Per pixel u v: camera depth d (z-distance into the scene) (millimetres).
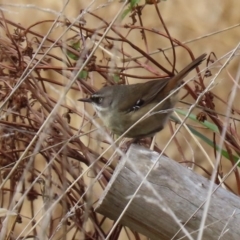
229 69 12922
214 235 6207
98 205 6395
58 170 7797
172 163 6359
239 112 8539
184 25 14391
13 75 7840
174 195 6234
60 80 10500
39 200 10594
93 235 7926
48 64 8266
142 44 13375
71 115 9977
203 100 8242
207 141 7988
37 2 13617
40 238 6047
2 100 7961
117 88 8188
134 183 6219
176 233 6043
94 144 8969
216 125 8047
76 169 8516
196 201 6215
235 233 6172
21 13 13406
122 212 6004
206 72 8461
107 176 7711
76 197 7824
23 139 8266
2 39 8484
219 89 12805
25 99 7855
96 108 8320
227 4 14539
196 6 14594
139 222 6352
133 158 6355
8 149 8164
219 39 14250
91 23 11164
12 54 8047
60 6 13422
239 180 8047
